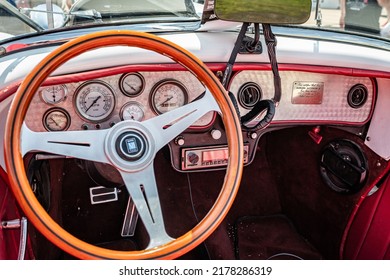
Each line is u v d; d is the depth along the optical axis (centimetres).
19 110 100
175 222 194
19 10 143
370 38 163
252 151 163
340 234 179
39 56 124
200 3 156
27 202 98
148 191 112
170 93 140
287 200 209
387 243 159
